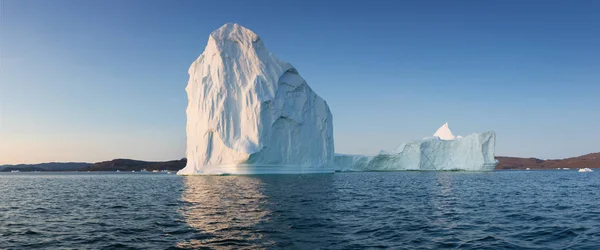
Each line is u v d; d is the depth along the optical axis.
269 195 34.41
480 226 19.66
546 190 42.97
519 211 25.17
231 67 77.81
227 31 80.75
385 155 107.44
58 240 16.84
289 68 82.06
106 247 15.49
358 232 17.98
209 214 23.39
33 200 34.56
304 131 81.88
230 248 15.02
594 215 23.45
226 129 74.25
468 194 37.31
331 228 18.89
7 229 19.47
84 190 47.94
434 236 17.23
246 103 75.06
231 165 73.06
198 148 76.31
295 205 27.47
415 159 105.62
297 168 79.75
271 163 76.06
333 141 91.12
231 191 38.66
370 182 55.50
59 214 24.88
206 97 76.50
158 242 16.17
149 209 26.53
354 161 107.31
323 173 85.25
